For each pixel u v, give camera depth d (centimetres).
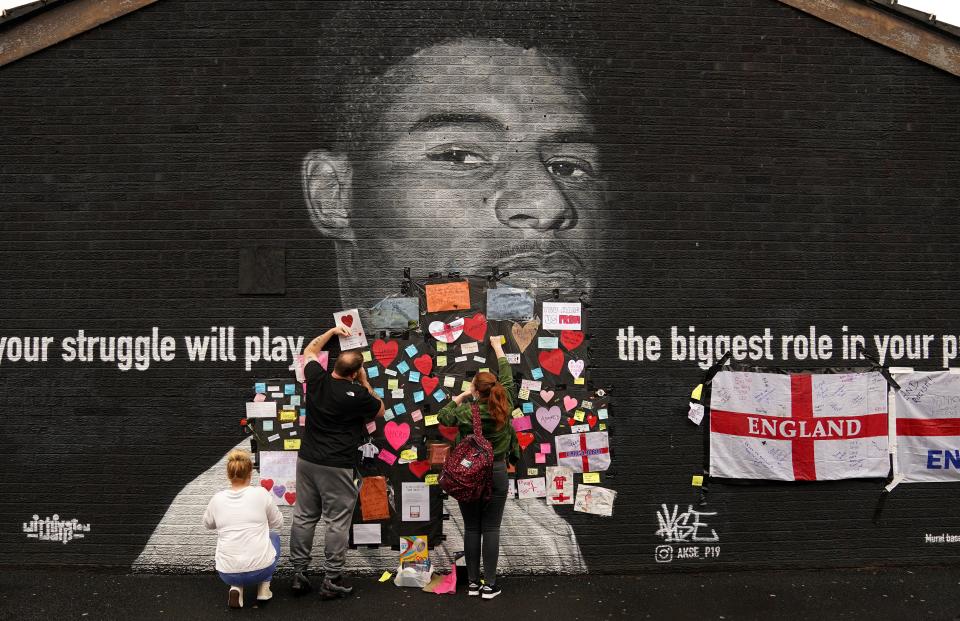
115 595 577
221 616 541
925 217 665
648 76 655
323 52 645
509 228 643
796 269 655
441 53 648
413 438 627
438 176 644
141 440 629
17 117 640
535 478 633
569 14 653
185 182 638
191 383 632
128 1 642
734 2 661
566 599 578
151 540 623
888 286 661
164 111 641
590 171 649
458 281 639
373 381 631
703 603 573
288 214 638
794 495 648
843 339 656
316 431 573
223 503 540
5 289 635
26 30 638
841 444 650
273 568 552
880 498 652
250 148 640
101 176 638
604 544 634
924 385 658
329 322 635
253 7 645
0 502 626
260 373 633
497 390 561
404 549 617
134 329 634
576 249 646
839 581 618
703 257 651
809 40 664
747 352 649
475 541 573
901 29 666
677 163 653
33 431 629
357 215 640
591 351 641
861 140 664
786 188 658
